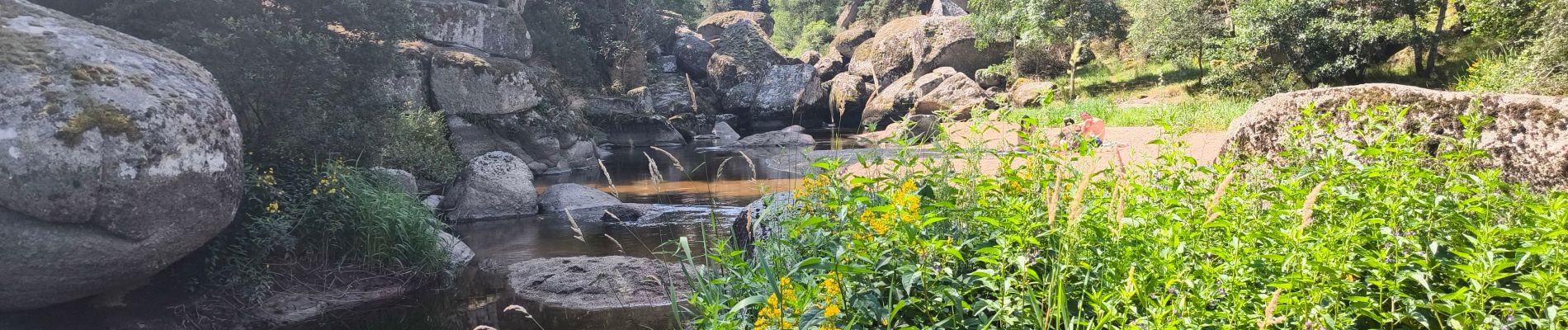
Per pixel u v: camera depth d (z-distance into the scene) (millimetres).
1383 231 2842
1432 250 2785
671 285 3664
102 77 5754
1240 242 2865
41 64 5625
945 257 3080
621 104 29234
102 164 5473
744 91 39750
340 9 10820
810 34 62875
